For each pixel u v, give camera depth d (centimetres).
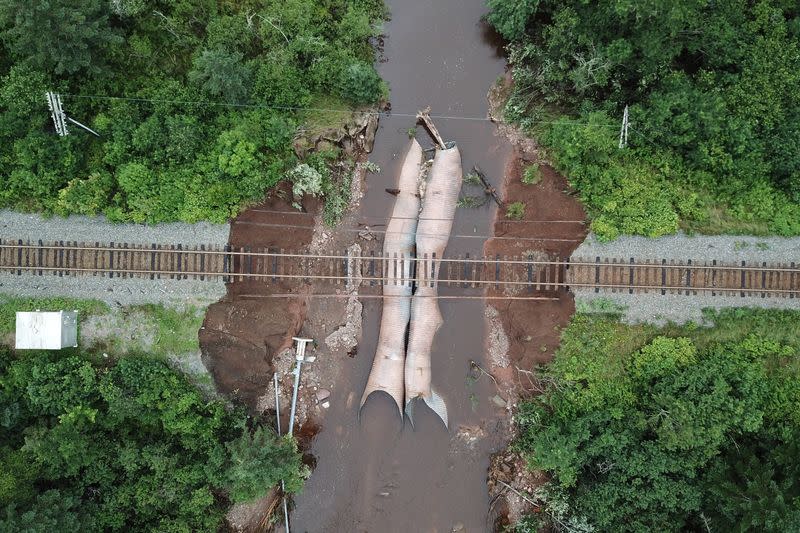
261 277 2134
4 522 1730
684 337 2067
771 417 2002
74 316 2048
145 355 2094
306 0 2181
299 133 2178
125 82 2141
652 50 1917
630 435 2030
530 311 2184
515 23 2162
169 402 2016
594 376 2116
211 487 2130
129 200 2044
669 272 2070
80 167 2083
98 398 2030
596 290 2103
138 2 2034
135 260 2066
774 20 2038
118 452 2003
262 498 2219
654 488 1959
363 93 2178
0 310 2052
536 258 2184
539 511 2192
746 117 2036
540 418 2175
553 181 2219
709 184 2102
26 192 2044
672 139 2031
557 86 2208
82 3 1920
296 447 2195
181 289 2092
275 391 2238
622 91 2134
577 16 2012
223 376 2141
